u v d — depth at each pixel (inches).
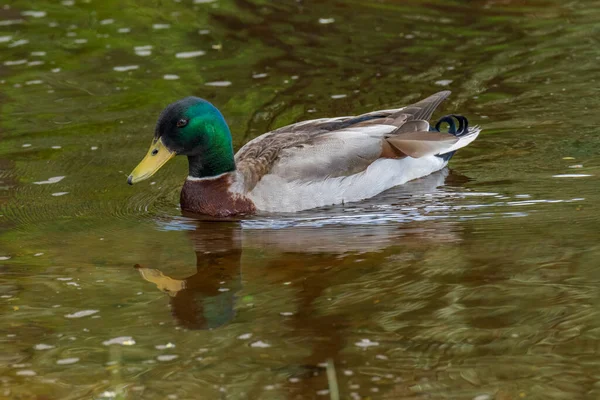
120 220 483.2
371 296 374.9
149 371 322.7
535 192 491.8
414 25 757.3
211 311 368.5
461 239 434.9
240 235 460.8
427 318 352.8
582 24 741.3
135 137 582.2
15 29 755.4
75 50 717.3
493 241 429.4
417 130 530.9
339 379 311.9
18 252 437.7
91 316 366.6
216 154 496.1
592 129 566.6
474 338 336.5
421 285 382.9
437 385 306.3
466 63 676.7
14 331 354.9
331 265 410.9
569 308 355.9
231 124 589.0
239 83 656.4
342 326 349.7
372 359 324.5
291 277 399.5
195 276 405.1
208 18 782.5
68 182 528.4
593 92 617.0
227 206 494.0
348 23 765.9
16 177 533.3
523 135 565.6
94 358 333.7
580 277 382.3
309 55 702.5
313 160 499.5
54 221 479.5
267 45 725.3
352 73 667.4
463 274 392.2
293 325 352.2
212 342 341.7
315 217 483.5
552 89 625.3
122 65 689.6
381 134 525.0
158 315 366.3
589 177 506.0
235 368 322.7
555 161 530.3
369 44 719.7
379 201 503.5
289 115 601.3
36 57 702.5
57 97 639.1
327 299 374.3
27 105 627.8
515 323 346.0
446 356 324.5
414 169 529.3
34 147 570.9
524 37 721.0
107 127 597.0
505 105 606.2
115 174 539.2
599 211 459.2
